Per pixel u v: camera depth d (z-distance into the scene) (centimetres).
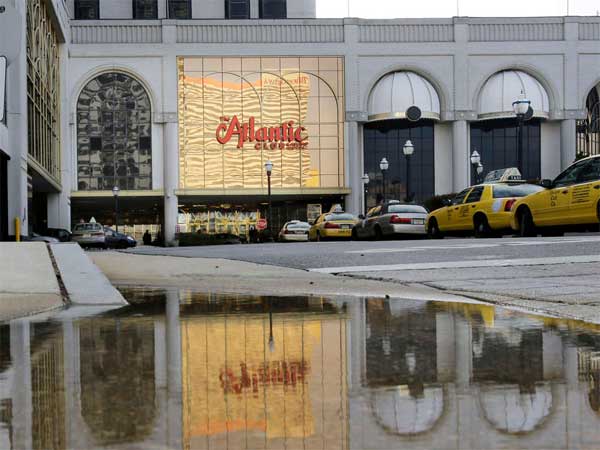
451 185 6800
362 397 283
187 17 6988
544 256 1217
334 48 6562
